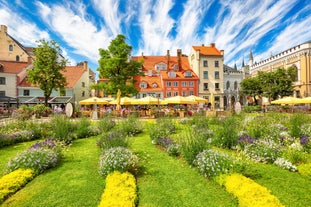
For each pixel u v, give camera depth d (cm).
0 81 3319
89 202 382
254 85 3950
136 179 489
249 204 328
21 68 3691
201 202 378
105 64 2530
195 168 544
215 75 4734
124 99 2270
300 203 366
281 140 775
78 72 4325
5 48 4291
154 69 4859
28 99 3472
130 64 2669
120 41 2616
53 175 514
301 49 3984
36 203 381
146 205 371
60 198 399
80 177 502
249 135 838
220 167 462
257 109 2961
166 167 570
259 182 456
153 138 927
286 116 1316
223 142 756
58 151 658
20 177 461
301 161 577
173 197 399
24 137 957
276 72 3459
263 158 589
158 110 2183
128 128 1097
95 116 1938
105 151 590
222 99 4703
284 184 445
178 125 1319
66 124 959
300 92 4006
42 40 2570
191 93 4562
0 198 388
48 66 2570
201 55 4700
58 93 3741
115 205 332
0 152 762
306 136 771
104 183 465
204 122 1202
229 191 398
